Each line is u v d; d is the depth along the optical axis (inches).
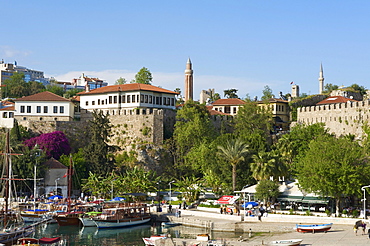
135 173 4945.9
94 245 3235.7
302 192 3868.1
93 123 5836.6
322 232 3191.4
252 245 2812.5
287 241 2800.2
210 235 3420.3
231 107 7780.5
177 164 5841.5
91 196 5103.3
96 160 5531.5
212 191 4960.6
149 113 6210.6
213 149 5196.9
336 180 3533.5
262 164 4202.8
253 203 3831.2
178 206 4478.3
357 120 6063.0
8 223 3690.9
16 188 5147.6
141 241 3363.7
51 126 6161.4
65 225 4045.3
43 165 5349.4
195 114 6245.1
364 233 3056.1
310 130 6067.9
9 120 6176.2
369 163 3654.0
